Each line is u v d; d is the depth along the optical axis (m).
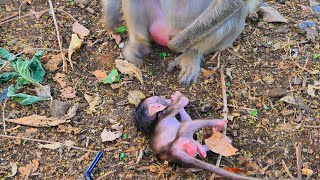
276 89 1.59
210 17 1.56
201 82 1.61
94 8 1.80
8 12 1.76
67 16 1.77
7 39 1.69
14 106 1.54
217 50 1.65
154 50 1.68
